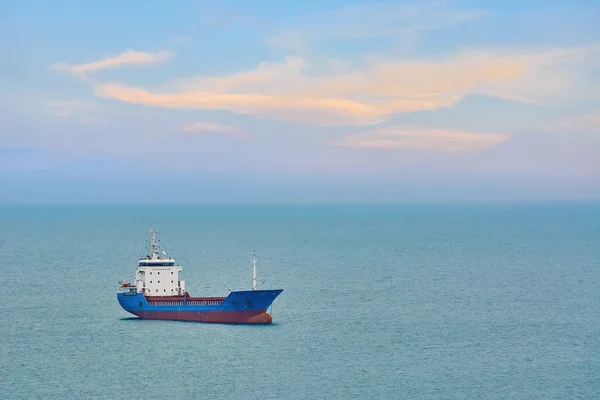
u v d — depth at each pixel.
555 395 110.62
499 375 120.12
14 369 122.31
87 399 107.75
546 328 156.12
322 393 110.62
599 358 130.75
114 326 153.62
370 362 127.06
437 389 112.88
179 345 137.25
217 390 111.69
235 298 154.00
